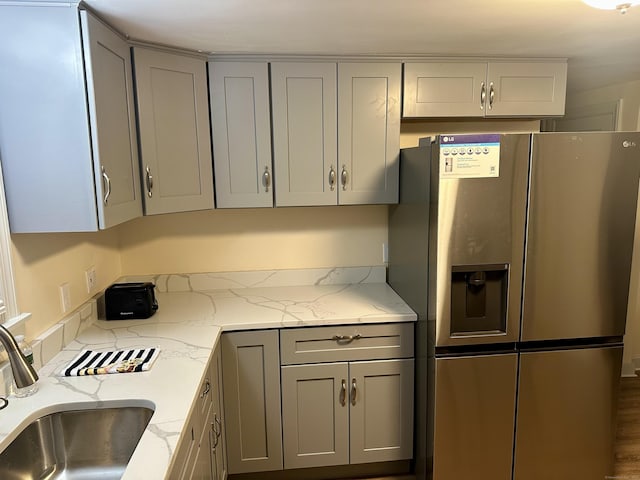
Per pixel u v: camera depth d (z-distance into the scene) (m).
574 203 1.86
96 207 1.49
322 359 2.11
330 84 2.18
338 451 2.20
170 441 1.13
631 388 3.20
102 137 1.50
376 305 2.27
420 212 2.04
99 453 1.36
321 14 1.56
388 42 1.94
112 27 1.63
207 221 2.56
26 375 1.26
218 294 2.50
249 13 1.53
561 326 1.94
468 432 1.99
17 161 1.44
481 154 1.79
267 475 2.26
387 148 2.27
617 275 1.94
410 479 2.29
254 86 2.15
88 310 2.00
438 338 1.90
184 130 2.03
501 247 1.86
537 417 2.02
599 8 1.48
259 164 2.21
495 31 1.79
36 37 1.40
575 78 2.78
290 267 2.66
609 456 2.09
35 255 1.61
